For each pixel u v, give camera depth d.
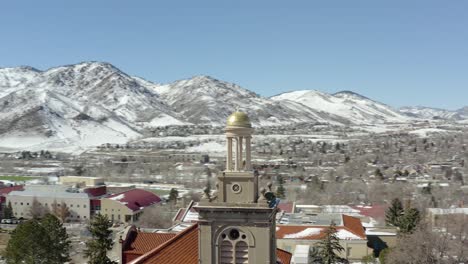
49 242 99.00
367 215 147.25
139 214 182.00
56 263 101.19
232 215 44.03
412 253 101.06
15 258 96.31
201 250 44.59
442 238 104.94
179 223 113.00
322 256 93.00
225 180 44.38
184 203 193.25
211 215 44.34
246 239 44.03
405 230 119.56
